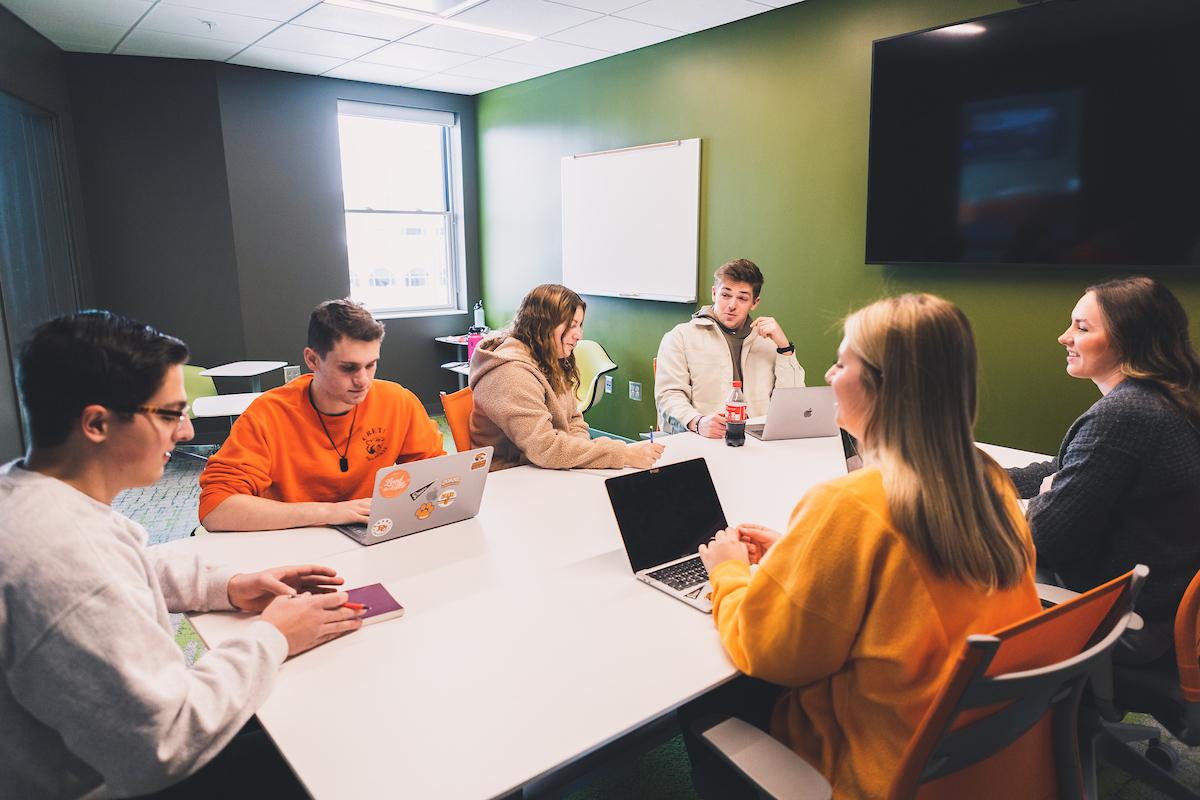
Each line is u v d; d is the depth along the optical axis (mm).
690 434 2674
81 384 897
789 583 992
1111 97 2709
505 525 1767
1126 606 1003
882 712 970
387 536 1669
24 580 842
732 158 4172
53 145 4480
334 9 3855
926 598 912
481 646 1226
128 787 896
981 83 3029
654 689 1105
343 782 910
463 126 6121
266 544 1659
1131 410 1492
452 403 2434
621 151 4801
